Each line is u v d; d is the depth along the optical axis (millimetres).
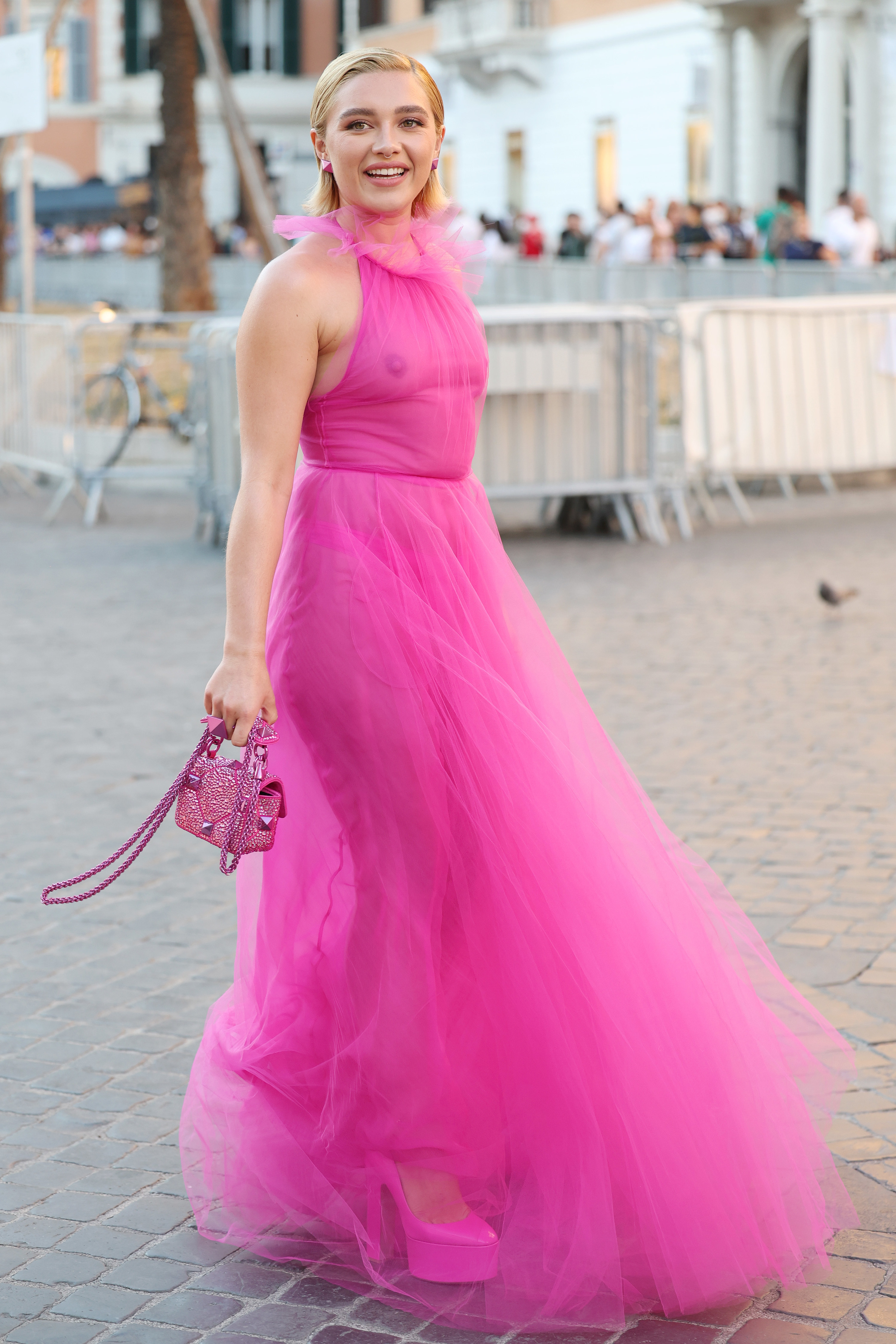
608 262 32500
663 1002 3711
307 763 3855
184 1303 3691
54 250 57000
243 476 3607
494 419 15281
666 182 45438
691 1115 3658
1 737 9039
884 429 17891
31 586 13898
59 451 18766
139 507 19891
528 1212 3717
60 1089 4809
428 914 3705
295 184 54062
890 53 37375
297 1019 3916
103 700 9859
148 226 53625
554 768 3783
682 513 16219
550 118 50125
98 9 74875
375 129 3637
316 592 3705
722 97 42438
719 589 13094
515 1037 3711
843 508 17875
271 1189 3943
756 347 17031
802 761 8203
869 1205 4055
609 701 9500
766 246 30781
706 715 9141
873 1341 3506
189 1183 4113
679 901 3916
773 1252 3719
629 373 15547
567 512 16734
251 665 3539
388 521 3707
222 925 6180
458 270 3791
